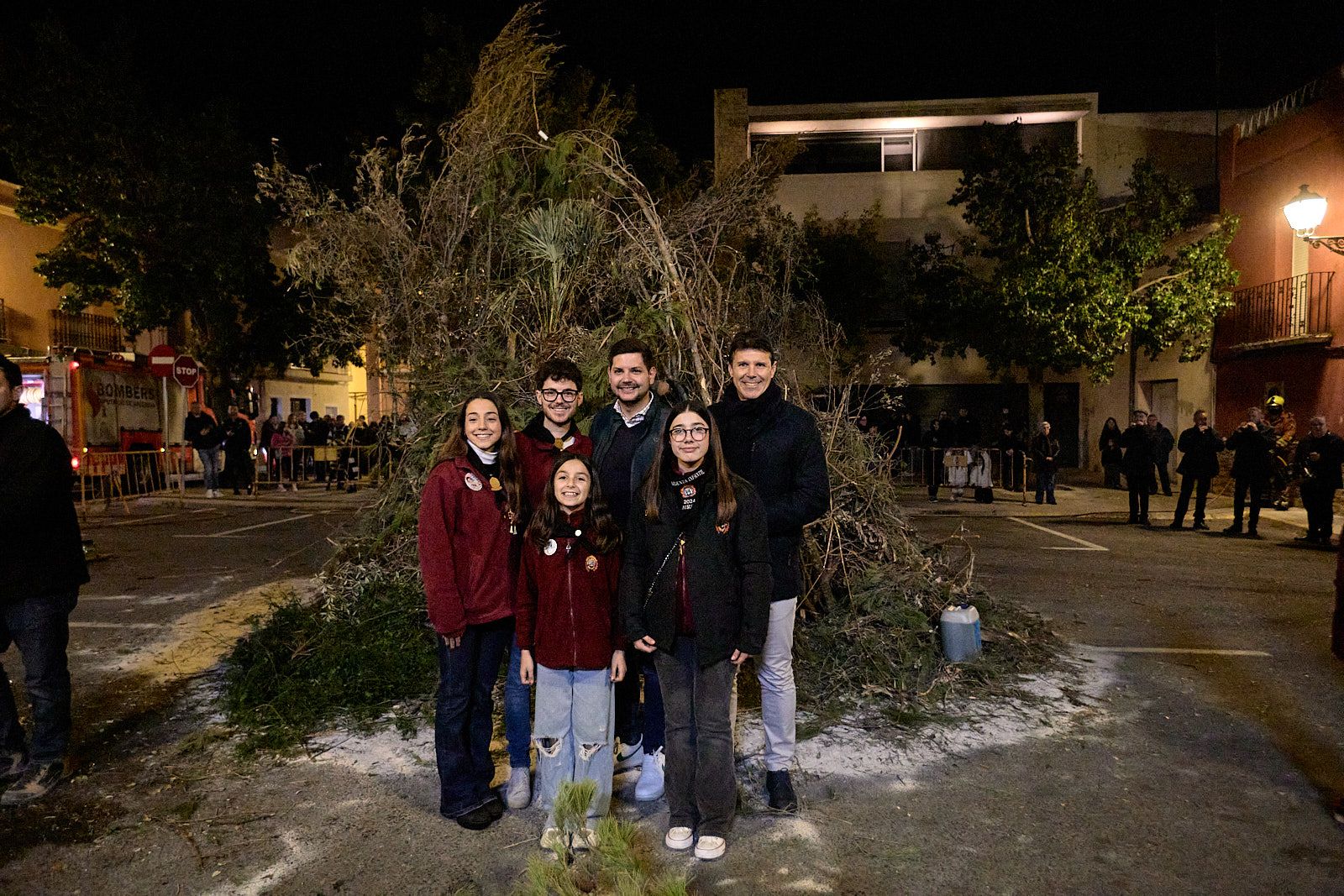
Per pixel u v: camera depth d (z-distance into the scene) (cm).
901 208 2259
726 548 302
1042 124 2256
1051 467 1467
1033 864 298
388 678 456
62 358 1441
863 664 470
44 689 352
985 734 413
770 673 331
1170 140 2188
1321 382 1366
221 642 572
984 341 1862
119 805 344
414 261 630
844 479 543
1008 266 1711
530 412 550
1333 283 1344
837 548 531
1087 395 2192
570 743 319
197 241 1784
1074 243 1594
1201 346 1622
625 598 308
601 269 596
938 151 2289
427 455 574
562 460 315
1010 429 1719
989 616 560
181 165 1769
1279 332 1463
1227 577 809
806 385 634
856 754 389
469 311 611
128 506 1416
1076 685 485
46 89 1688
